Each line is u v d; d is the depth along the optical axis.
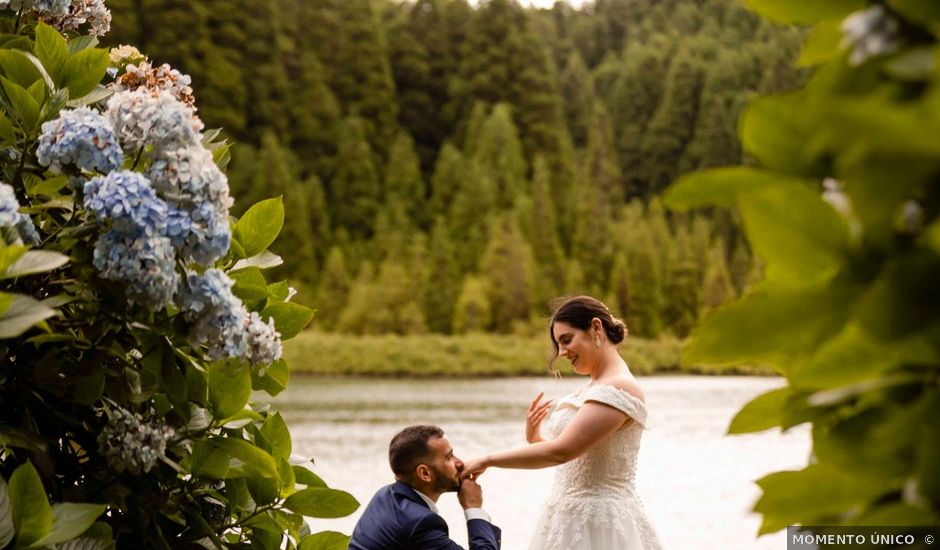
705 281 55.09
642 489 12.39
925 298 0.54
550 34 95.50
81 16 2.34
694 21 93.06
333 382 39.69
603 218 59.38
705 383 36.56
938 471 0.58
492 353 45.41
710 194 0.65
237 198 56.19
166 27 61.34
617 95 83.06
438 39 79.31
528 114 72.25
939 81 0.52
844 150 0.57
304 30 73.44
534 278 51.62
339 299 51.56
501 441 18.75
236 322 1.81
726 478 13.41
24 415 1.83
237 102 63.78
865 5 0.71
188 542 2.02
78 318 1.85
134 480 1.95
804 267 0.63
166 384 1.86
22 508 1.48
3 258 1.43
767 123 0.67
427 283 52.19
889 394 0.63
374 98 73.75
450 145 67.25
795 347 0.65
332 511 2.10
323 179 66.25
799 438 18.33
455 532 8.96
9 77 2.01
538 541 3.50
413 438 3.10
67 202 1.89
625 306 52.38
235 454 1.89
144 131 1.84
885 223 0.57
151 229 1.70
